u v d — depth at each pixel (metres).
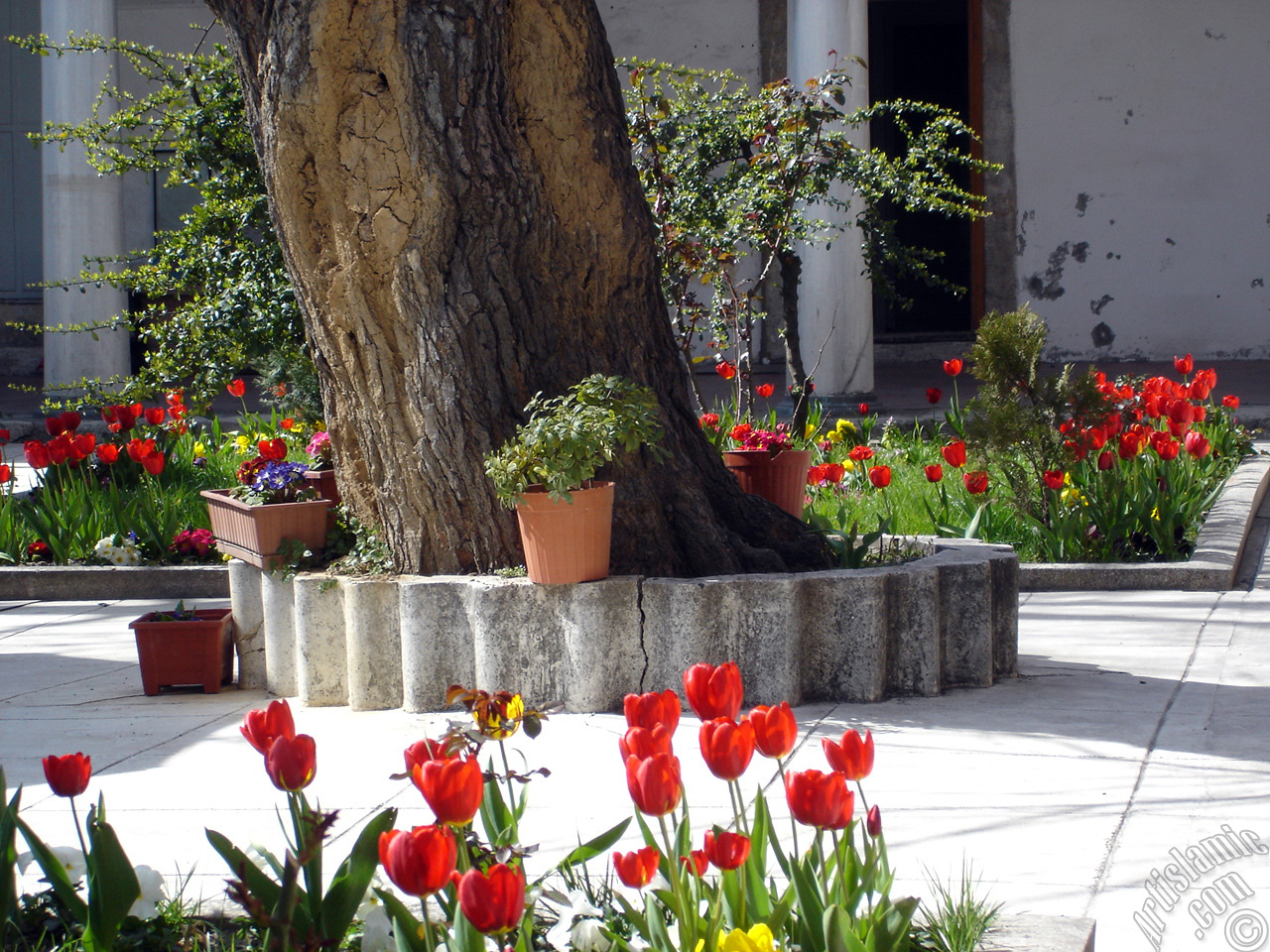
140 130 18.14
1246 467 9.27
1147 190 18.94
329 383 5.45
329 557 5.57
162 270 10.21
